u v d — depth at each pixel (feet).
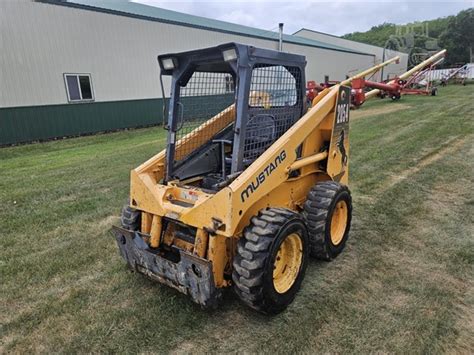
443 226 14.02
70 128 41.68
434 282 10.48
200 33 56.18
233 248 9.14
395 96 64.23
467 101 58.34
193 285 8.44
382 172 21.17
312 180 12.50
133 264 10.01
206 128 11.22
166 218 9.48
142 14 51.57
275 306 8.91
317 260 11.80
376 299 9.77
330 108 11.61
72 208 17.11
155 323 8.98
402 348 8.09
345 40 142.41
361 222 14.51
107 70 44.55
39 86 38.37
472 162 22.50
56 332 8.84
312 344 8.25
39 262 12.09
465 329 8.64
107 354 8.12
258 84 9.55
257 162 8.98
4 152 33.35
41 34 37.96
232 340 8.41
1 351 8.32
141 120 49.49
